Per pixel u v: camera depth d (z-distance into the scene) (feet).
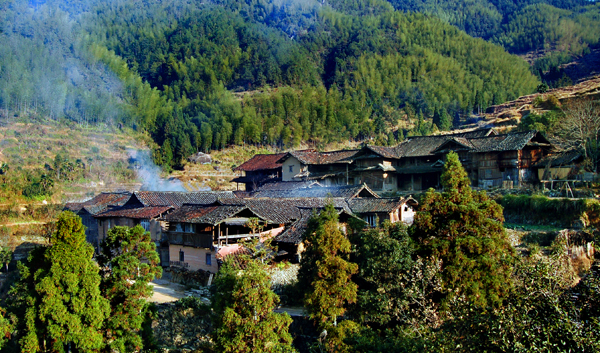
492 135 177.68
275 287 96.84
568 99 268.62
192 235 113.50
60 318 71.20
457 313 57.93
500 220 90.22
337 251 86.33
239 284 73.26
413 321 72.13
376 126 395.34
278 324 72.33
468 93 446.19
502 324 49.06
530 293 52.80
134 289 78.84
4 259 131.44
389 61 529.04
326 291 80.69
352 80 512.22
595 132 159.43
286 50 565.12
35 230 161.89
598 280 54.34
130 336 76.79
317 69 562.66
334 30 635.66
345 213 119.44
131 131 362.33
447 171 93.04
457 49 577.43
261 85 503.20
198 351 85.40
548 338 45.80
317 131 379.55
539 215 132.46
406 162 189.26
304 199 134.00
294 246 108.37
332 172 198.59
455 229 83.30
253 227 102.42
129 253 83.10
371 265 84.53
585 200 124.26
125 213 134.92
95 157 294.25
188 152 324.39
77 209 173.78
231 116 375.66
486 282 77.20
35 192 211.82
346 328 76.89
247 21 650.02
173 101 444.14
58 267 72.74
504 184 154.20
